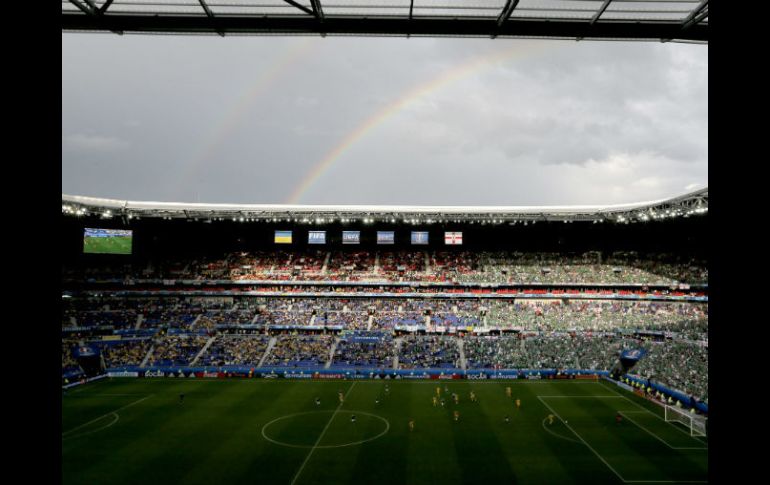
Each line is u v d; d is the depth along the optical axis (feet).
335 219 303.07
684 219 300.40
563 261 327.47
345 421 170.71
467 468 128.06
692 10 48.44
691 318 271.90
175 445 146.41
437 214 296.71
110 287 301.22
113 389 220.23
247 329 286.05
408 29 48.24
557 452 139.64
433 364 251.60
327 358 257.34
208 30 48.52
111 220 319.68
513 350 262.26
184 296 309.63
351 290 310.65
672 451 140.26
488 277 310.65
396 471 126.21
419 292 307.17
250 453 139.74
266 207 297.12
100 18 47.32
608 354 254.68
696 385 192.44
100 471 126.41
